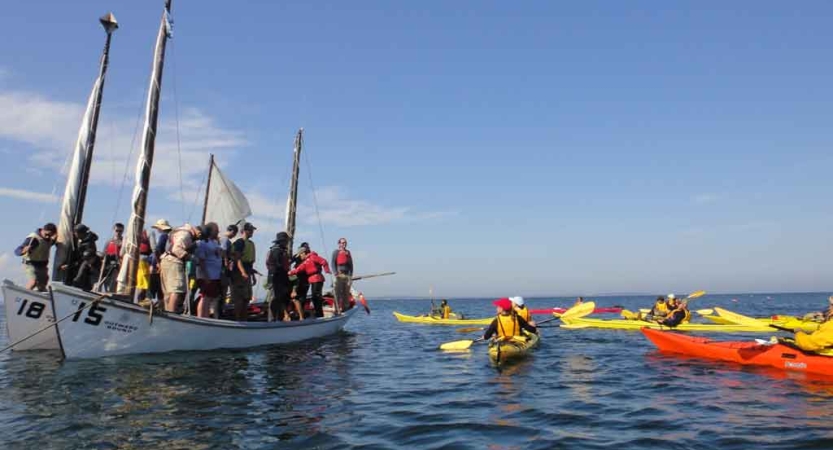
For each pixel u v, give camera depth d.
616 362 11.41
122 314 10.50
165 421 6.34
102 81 13.75
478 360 11.98
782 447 5.38
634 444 5.55
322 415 6.75
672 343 12.73
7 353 11.55
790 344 10.55
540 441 5.67
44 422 6.27
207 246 11.63
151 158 11.55
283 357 11.64
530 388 8.64
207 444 5.51
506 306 12.38
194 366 10.10
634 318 22.41
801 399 7.56
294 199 21.27
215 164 19.75
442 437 5.81
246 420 6.44
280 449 5.38
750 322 19.02
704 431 6.00
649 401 7.60
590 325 21.02
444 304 28.33
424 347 14.86
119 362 10.26
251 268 13.47
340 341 15.87
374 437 5.82
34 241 12.12
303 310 16.09
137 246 11.20
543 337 17.03
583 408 7.19
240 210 20.09
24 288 11.62
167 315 10.97
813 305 59.78
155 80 11.72
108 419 6.41
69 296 9.97
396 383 9.06
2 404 7.12
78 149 13.21
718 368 10.41
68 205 12.80
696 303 77.38
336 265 17.59
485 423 6.41
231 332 12.21
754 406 7.19
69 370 9.53
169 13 12.01
